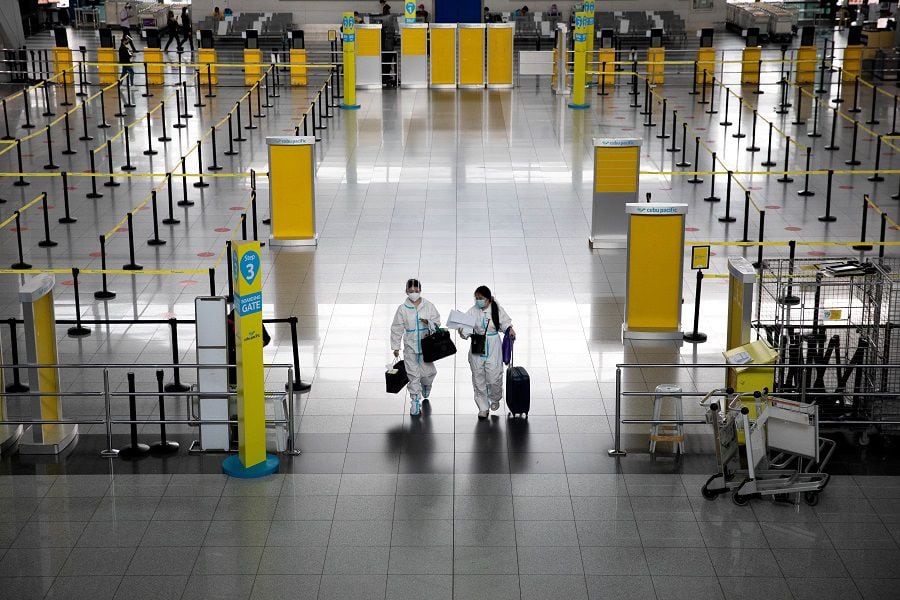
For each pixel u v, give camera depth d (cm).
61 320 1240
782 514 873
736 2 4419
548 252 1549
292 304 1345
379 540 834
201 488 918
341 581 782
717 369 1159
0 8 2978
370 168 2041
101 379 1146
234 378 1021
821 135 2323
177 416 1061
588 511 875
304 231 1581
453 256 1530
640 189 1892
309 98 2803
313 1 4097
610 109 2642
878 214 1738
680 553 817
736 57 3547
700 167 2048
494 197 1844
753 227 1666
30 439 1003
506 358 1048
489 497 897
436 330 1041
